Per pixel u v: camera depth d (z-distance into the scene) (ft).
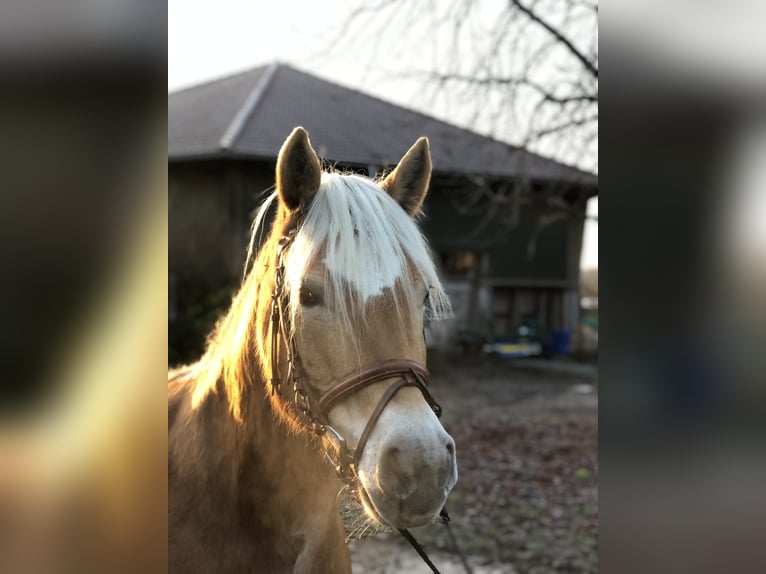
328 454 5.08
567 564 13.19
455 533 15.21
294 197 5.30
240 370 5.64
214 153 34.81
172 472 5.93
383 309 4.66
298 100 42.34
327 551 5.82
